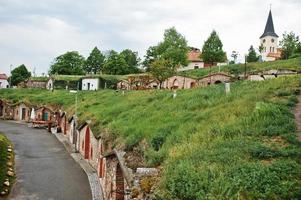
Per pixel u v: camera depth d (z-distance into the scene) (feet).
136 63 379.55
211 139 62.13
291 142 53.88
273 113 67.41
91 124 121.60
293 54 280.31
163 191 44.68
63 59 379.14
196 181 43.04
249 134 60.03
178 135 71.10
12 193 86.17
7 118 245.24
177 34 281.74
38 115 224.74
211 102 95.20
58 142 160.56
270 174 41.81
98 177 102.12
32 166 113.70
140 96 153.28
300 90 87.86
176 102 111.75
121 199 67.62
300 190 38.40
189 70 269.64
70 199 84.02
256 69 225.97
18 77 383.65
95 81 278.05
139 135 82.12
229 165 46.14
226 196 38.58
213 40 284.82
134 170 59.72
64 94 246.47
